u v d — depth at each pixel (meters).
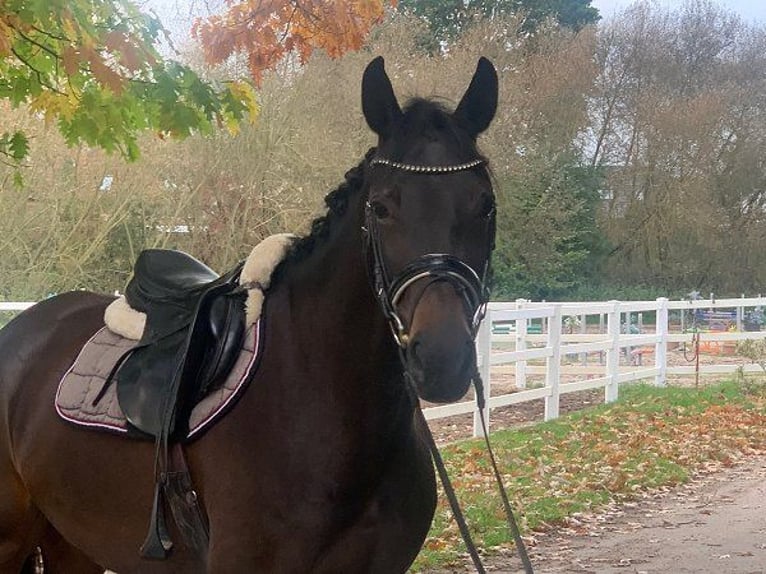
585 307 12.95
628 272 32.56
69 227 15.17
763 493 8.45
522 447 9.86
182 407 2.75
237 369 2.75
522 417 12.48
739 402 13.68
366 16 4.84
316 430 2.62
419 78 19.33
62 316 3.53
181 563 2.90
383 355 2.58
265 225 17.62
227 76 15.86
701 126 31.36
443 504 7.45
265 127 17.38
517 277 29.06
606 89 32.38
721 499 8.20
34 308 3.67
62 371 3.26
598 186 32.03
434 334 2.21
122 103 4.59
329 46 4.98
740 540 6.80
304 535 2.60
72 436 3.06
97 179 15.38
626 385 15.67
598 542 6.74
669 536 6.91
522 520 7.11
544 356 11.94
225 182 17.42
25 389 3.34
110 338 3.21
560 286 29.58
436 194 2.35
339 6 4.83
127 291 3.30
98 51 4.22
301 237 2.94
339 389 2.62
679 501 8.13
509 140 24.67
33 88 4.67
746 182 32.12
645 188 32.22
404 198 2.37
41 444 3.16
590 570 6.02
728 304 16.78
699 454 10.02
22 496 3.35
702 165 31.66
